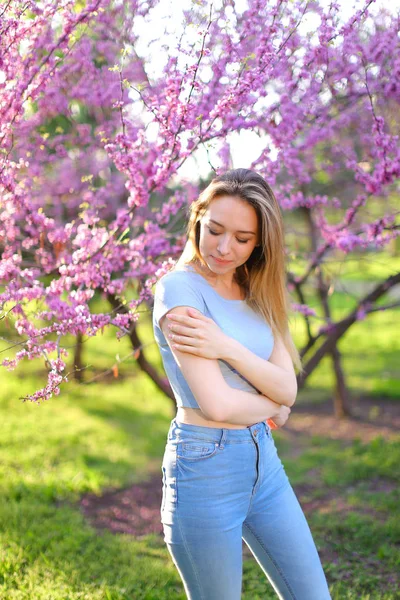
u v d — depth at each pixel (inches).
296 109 130.2
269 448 77.8
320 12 115.3
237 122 111.4
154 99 107.0
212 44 125.0
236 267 81.7
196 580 73.4
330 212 193.9
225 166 130.7
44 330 99.0
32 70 104.3
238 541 73.4
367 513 163.9
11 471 193.2
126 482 192.5
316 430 246.8
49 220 114.8
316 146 166.4
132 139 125.6
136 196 109.7
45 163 174.4
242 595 122.4
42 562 132.3
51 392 91.2
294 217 226.4
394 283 165.3
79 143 168.4
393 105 139.4
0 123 104.8
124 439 239.5
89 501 177.2
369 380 325.4
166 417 275.1
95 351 388.5
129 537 151.5
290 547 77.5
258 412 73.3
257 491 75.9
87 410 279.1
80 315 100.0
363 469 193.5
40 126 154.9
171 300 72.9
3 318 102.4
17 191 107.8
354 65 130.9
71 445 228.2
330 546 146.5
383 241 131.9
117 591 121.1
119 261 119.4
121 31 132.9
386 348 402.9
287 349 84.9
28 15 113.2
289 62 128.0
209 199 74.2
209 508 71.3
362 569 135.2
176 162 108.7
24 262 124.0
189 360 70.2
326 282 217.2
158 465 212.2
